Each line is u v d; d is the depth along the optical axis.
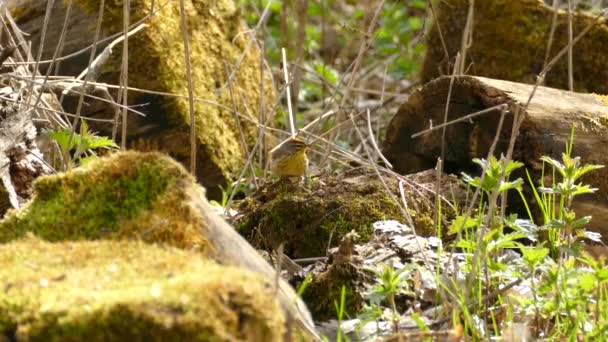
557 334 6.73
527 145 9.75
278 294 6.19
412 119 11.47
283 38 16.94
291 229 9.34
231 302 5.07
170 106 12.63
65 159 9.26
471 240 7.86
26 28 13.00
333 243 9.17
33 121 10.33
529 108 9.82
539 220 9.55
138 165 6.76
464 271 7.66
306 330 6.36
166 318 4.83
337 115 12.49
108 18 12.59
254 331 5.08
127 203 6.64
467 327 6.86
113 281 5.39
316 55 19.36
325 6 21.50
